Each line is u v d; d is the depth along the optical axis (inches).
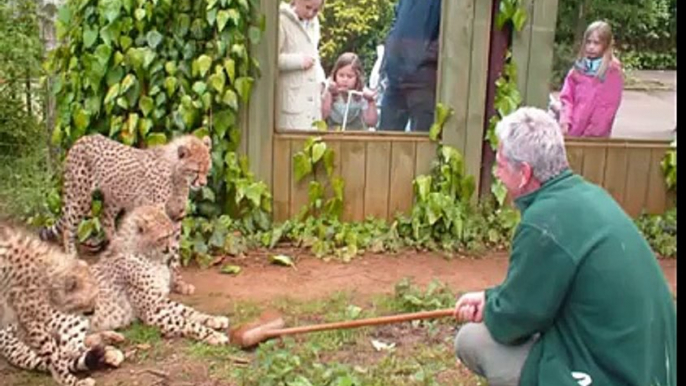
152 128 193.0
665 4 204.1
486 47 202.4
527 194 101.9
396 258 196.5
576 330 98.8
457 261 196.2
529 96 205.5
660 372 98.7
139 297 149.6
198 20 189.3
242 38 191.5
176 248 169.9
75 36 189.0
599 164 213.3
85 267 137.0
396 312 162.2
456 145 207.0
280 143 201.6
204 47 191.3
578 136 211.5
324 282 180.1
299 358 138.3
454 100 204.4
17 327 133.6
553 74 206.1
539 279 97.0
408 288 168.4
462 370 138.4
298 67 200.7
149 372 136.1
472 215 207.5
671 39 207.2
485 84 204.4
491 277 186.4
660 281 99.3
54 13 213.3
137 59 187.8
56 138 195.6
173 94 191.5
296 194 205.0
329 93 205.0
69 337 132.6
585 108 209.3
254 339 142.9
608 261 95.2
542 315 98.4
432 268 191.2
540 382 100.9
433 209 202.5
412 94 206.5
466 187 207.8
